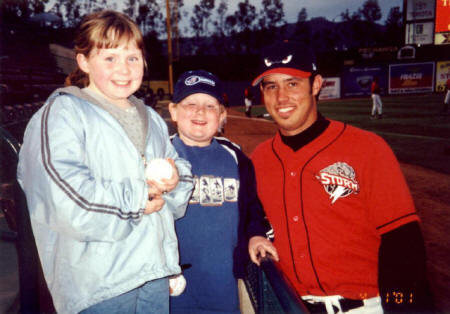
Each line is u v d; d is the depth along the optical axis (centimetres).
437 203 520
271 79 172
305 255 167
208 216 193
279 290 107
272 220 179
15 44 2166
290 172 170
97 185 129
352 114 1970
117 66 149
